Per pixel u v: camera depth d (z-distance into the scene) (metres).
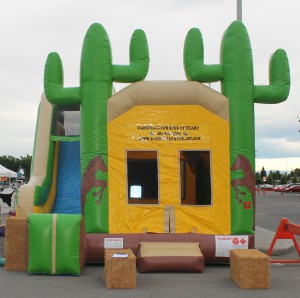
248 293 6.68
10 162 101.69
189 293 6.68
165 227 9.00
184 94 9.20
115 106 9.23
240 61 9.29
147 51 9.48
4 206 23.88
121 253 7.33
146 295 6.54
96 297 6.41
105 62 9.34
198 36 9.45
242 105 9.21
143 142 9.23
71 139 12.07
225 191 9.10
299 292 6.75
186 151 9.26
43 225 7.85
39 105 12.88
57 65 9.55
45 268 7.81
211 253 8.83
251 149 9.19
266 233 14.16
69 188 12.63
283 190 61.91
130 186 9.28
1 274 7.98
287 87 9.41
